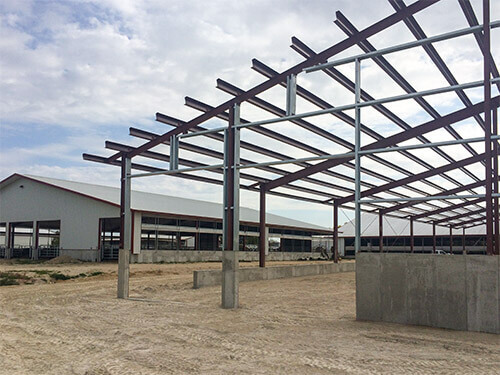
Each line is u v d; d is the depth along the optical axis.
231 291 11.79
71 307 11.82
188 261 35.69
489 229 8.69
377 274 9.73
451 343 7.67
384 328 8.96
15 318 10.16
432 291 9.08
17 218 39.12
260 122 11.69
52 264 30.56
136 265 29.69
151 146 13.61
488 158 8.80
